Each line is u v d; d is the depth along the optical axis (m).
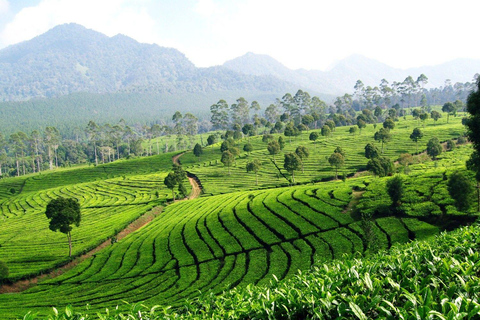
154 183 123.38
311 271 13.83
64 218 59.53
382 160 82.31
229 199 80.25
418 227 46.28
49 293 47.47
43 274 56.16
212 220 65.06
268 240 51.53
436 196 53.72
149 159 174.38
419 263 10.90
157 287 43.38
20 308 41.22
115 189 121.44
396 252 13.91
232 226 59.88
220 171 131.75
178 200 98.81
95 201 107.75
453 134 131.12
